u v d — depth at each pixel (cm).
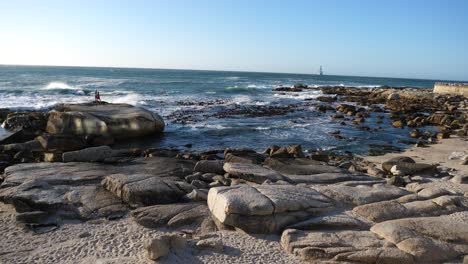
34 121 2042
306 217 789
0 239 739
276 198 798
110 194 934
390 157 1619
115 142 1861
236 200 767
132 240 731
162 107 3155
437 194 958
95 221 814
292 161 1347
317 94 5181
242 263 637
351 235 707
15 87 4456
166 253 650
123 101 3412
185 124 2377
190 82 6669
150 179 965
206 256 658
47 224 802
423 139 2083
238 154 1444
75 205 877
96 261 632
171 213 827
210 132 2148
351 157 1598
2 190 947
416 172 1257
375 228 732
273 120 2666
